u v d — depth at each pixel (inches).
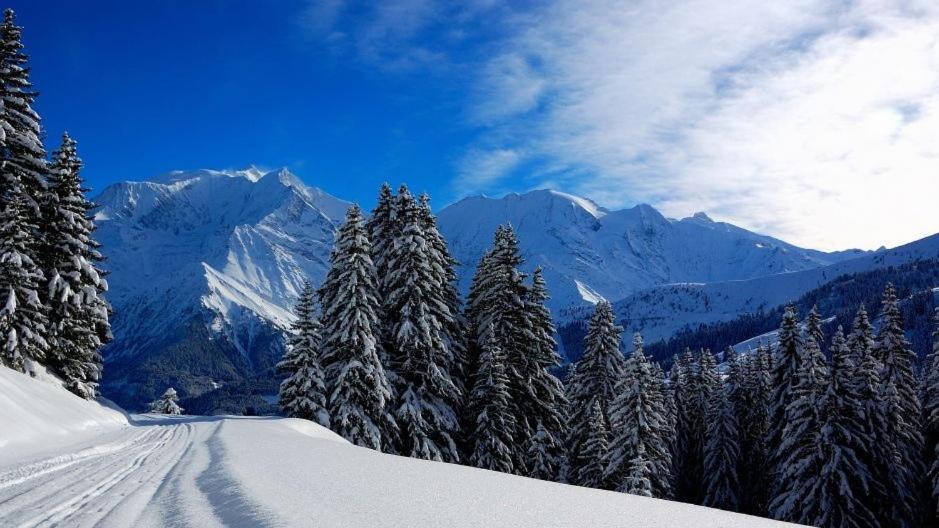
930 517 1514.5
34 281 1194.0
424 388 1249.4
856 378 1396.4
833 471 1200.2
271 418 1095.0
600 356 1612.9
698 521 264.4
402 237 1296.8
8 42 1149.1
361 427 1157.1
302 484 311.3
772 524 277.7
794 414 1316.4
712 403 2003.0
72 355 1290.6
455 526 217.6
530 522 234.7
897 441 1397.6
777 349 1609.3
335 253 1273.4
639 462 1318.9
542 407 1397.6
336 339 1220.5
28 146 1146.7
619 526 238.4
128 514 259.4
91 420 898.1
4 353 1079.6
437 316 1312.7
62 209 1269.7
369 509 244.4
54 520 250.8
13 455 507.2
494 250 1425.9
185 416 1576.0
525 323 1390.3
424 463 510.9
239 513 239.1
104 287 1348.4
